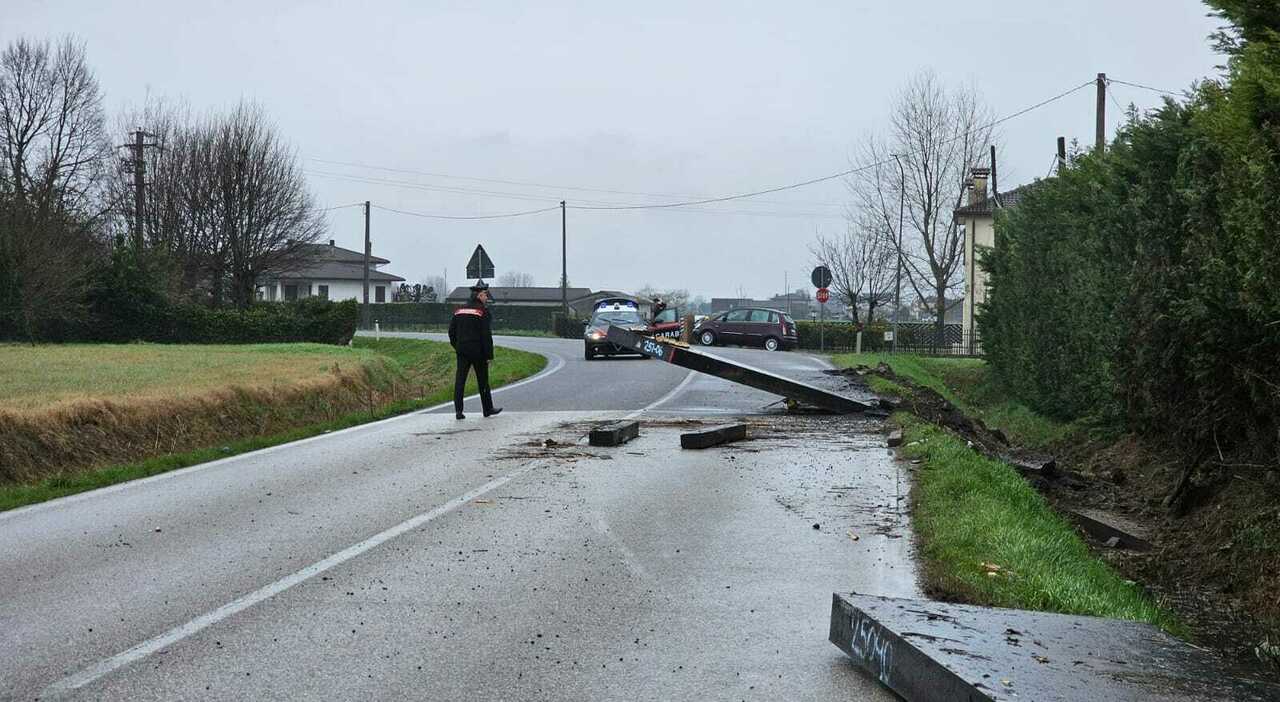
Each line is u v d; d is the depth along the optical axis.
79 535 8.46
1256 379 10.91
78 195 49.34
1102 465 15.77
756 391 22.16
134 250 47.06
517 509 9.55
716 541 8.28
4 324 39.12
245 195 55.81
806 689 5.09
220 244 55.69
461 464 12.26
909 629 5.09
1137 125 14.62
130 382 17.44
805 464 12.20
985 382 30.23
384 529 8.68
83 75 51.59
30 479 11.46
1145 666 4.73
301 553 7.83
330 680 5.16
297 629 5.98
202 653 5.55
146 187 56.12
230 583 6.96
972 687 4.32
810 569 7.40
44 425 12.36
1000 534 8.14
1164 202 14.11
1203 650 5.10
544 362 32.38
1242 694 4.39
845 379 24.27
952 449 12.13
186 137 57.28
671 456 12.88
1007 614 5.51
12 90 50.25
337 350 32.56
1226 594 9.10
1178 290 13.32
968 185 59.09
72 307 42.31
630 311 35.53
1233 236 10.72
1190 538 10.87
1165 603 8.55
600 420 16.84
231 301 57.09
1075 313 19.67
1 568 7.36
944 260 60.25
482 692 5.02
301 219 58.22
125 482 11.14
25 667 5.30
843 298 64.81
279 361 24.20
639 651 5.65
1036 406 22.95
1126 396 15.54
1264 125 9.62
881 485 10.77
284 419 17.30
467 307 17.31
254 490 10.59
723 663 5.47
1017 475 11.73
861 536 8.45
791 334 47.50
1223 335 11.10
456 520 9.05
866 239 62.81
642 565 7.52
